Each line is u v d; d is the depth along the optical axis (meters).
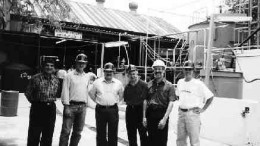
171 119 9.93
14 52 21.42
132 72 6.29
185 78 5.94
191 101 5.75
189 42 17.88
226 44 17.39
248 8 17.47
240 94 10.54
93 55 26.33
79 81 6.07
